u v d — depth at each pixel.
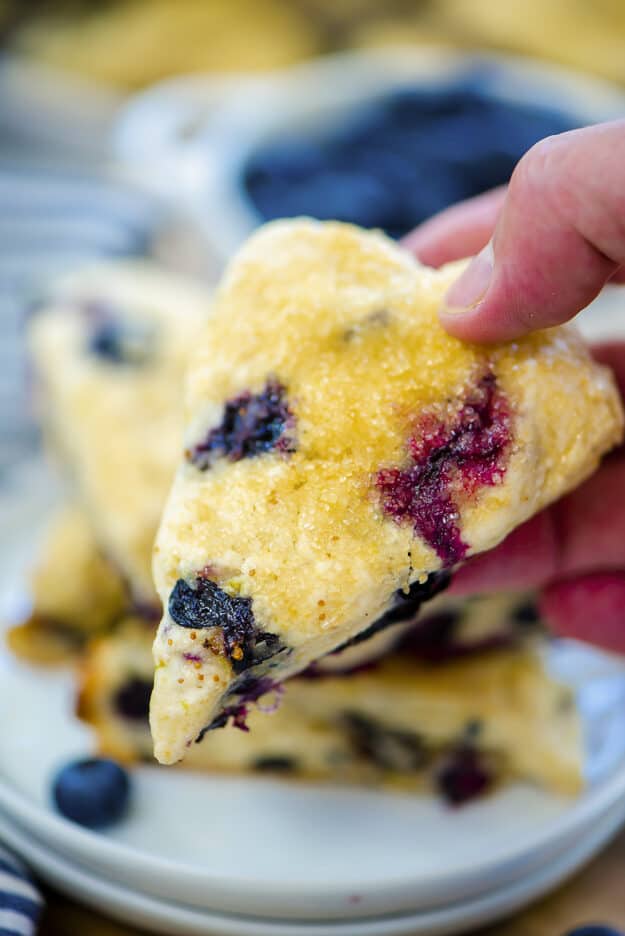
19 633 0.39
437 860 0.35
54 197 0.63
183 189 0.59
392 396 0.29
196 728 0.28
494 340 0.29
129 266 0.54
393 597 0.29
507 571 0.35
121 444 0.41
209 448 0.30
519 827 0.36
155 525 0.39
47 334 0.44
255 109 0.62
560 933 0.35
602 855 0.36
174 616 0.28
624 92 0.74
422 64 0.71
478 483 0.29
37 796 0.36
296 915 0.34
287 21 0.79
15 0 0.79
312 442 0.29
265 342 0.30
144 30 0.77
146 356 0.43
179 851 0.35
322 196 0.58
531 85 0.65
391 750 0.37
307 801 0.37
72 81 0.75
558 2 0.79
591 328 0.45
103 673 0.37
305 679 0.36
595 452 0.30
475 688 0.37
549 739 0.37
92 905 0.35
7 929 0.32
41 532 0.43
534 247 0.28
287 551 0.28
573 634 0.37
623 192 0.27
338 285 0.30
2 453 0.48
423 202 0.57
